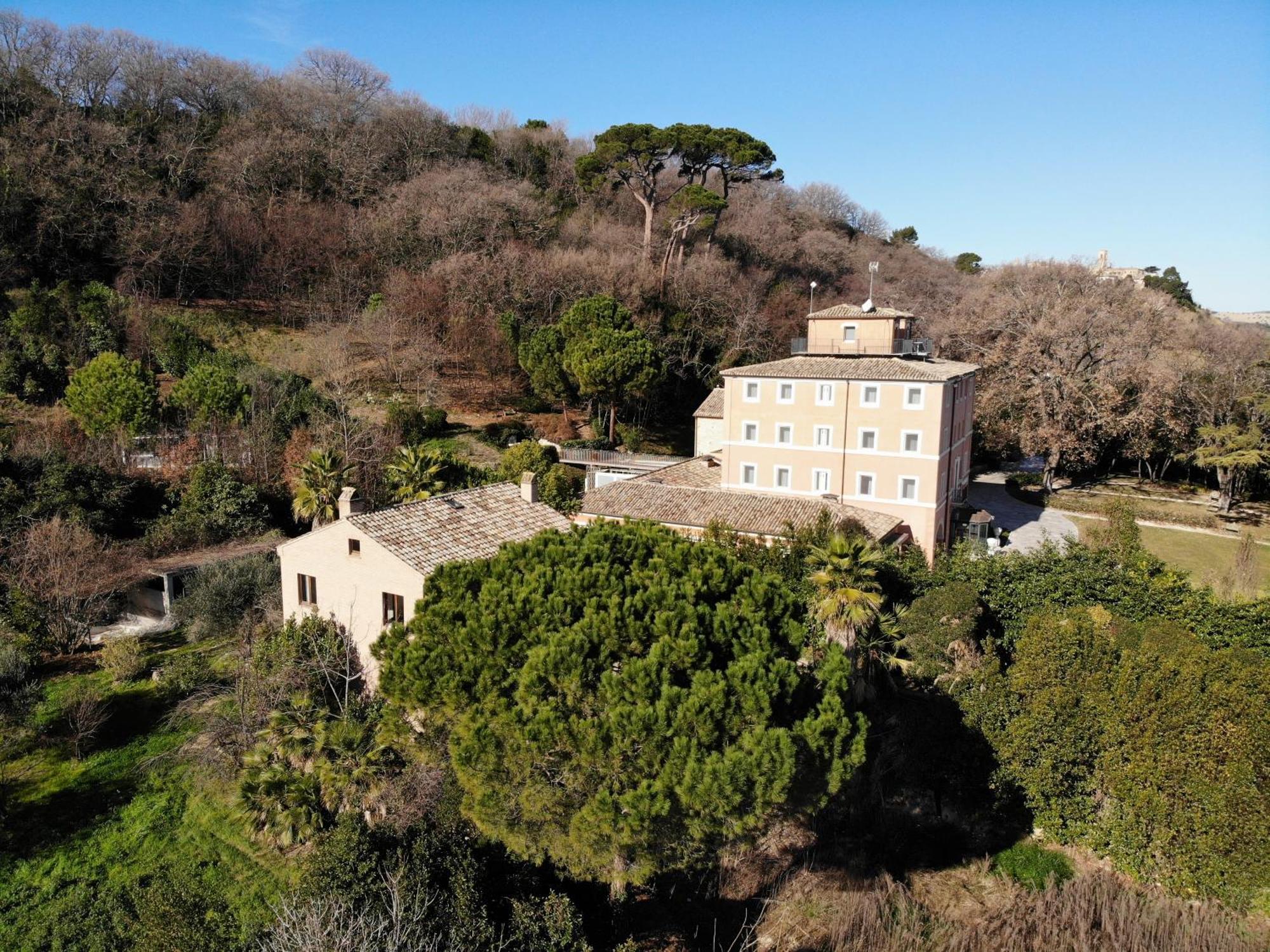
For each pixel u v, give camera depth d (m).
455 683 17.23
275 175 82.81
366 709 24.64
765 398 47.75
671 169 98.69
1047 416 60.59
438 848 17.17
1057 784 22.66
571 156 101.44
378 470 47.16
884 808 24.50
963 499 54.25
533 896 17.06
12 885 19.73
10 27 76.69
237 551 38.03
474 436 59.59
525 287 70.56
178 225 71.00
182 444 45.75
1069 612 25.62
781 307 81.38
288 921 15.07
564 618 17.81
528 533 29.88
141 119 81.81
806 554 32.06
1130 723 21.53
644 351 58.69
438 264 71.62
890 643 29.45
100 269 70.25
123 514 40.34
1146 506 58.06
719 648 17.91
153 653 31.20
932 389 43.47
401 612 25.97
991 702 24.09
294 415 51.69
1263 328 98.12
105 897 19.36
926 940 18.61
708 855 18.39
